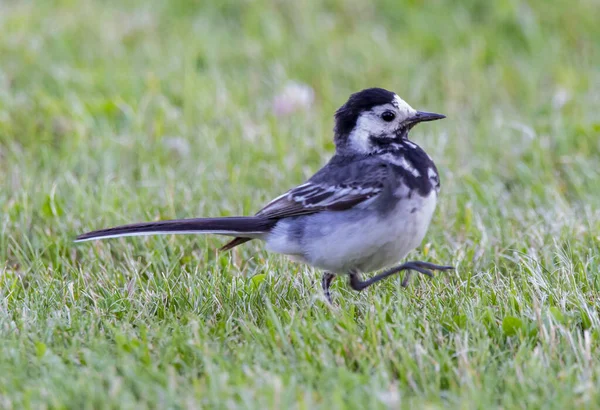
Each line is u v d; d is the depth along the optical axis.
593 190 12.28
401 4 19.03
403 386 7.48
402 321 8.27
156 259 10.62
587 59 17.23
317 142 13.89
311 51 17.41
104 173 13.12
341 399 6.92
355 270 9.30
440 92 16.36
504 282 9.59
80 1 19.19
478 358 7.76
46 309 9.12
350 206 8.97
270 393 6.92
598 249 10.34
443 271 9.91
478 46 17.47
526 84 16.27
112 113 15.00
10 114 14.55
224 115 14.90
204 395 7.14
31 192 12.12
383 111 9.59
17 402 7.09
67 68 16.28
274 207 9.27
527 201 12.04
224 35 18.17
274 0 19.05
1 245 11.06
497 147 13.76
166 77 16.20
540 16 18.64
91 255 10.88
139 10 18.92
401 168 9.03
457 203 11.95
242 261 10.80
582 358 7.72
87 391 7.12
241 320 8.66
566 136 13.73
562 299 8.76
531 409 6.96
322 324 8.23
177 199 12.07
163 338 8.26
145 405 6.98
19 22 17.89
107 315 9.04
